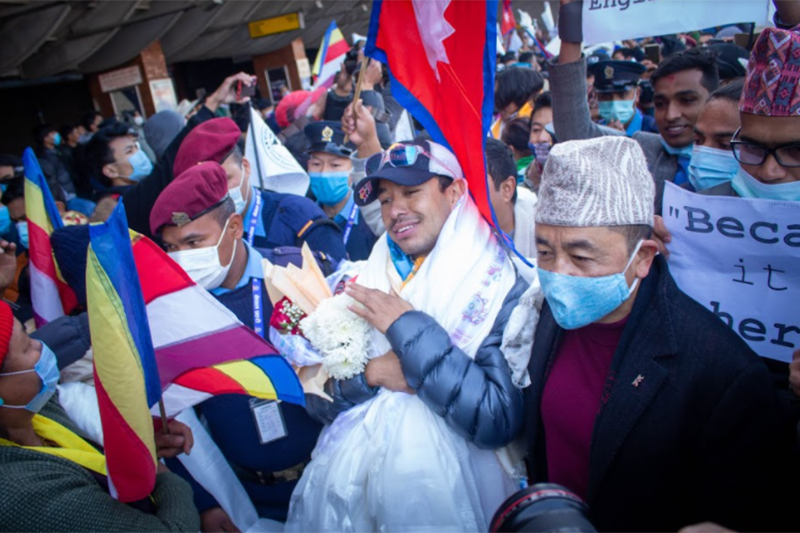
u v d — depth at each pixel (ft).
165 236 6.37
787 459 4.32
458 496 5.26
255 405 6.35
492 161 6.83
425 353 5.12
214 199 6.26
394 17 6.17
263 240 8.79
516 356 5.20
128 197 10.62
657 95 7.41
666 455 4.28
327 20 58.85
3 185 15.55
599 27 6.81
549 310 5.15
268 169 10.52
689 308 4.42
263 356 5.40
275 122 19.16
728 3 6.12
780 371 5.40
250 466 6.57
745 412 4.05
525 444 5.61
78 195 16.01
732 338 4.27
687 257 5.50
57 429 5.23
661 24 6.47
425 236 5.82
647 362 4.33
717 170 6.01
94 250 3.98
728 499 4.12
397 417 5.43
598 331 4.76
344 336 5.54
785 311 5.10
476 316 5.50
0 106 39.24
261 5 42.63
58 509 4.30
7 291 10.28
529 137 11.99
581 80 7.11
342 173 10.16
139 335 4.43
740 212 5.10
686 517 4.46
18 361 4.60
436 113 6.06
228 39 48.83
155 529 4.69
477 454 5.50
